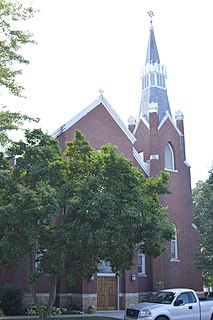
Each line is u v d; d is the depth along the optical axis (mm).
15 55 15750
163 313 16469
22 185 16875
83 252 16875
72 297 27812
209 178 32812
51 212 15141
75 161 17438
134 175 17266
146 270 32969
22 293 25344
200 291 34438
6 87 15922
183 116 39781
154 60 42250
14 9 15609
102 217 15688
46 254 15836
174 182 36062
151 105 37156
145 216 16688
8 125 15453
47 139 18000
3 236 15906
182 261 34500
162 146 36562
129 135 33281
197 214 39781
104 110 32250
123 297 29719
